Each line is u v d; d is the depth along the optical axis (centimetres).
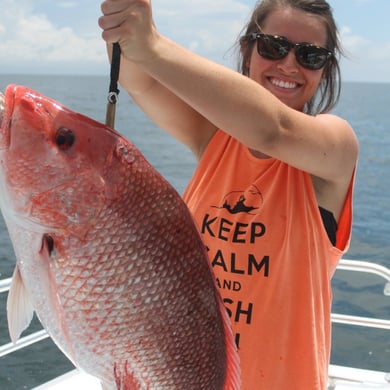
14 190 139
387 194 1764
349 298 818
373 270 351
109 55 168
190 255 149
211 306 152
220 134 207
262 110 158
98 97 6450
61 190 138
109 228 140
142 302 143
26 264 142
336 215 198
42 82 11888
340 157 182
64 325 141
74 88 9631
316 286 187
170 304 146
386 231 1298
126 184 142
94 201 139
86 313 141
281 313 184
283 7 208
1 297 730
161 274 145
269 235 186
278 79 211
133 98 211
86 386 332
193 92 151
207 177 204
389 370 603
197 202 203
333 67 224
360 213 1498
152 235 144
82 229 139
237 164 197
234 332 186
